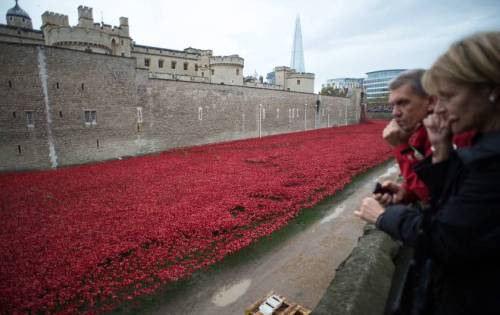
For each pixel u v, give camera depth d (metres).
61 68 16.48
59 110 16.53
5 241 6.54
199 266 5.64
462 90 0.95
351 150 19.72
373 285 2.49
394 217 1.26
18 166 15.20
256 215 8.00
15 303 4.51
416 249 1.09
